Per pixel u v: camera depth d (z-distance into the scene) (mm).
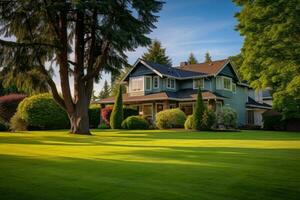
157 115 32062
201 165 7973
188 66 43344
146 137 19578
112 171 7082
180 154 10266
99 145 13625
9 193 5215
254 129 35906
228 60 39781
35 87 21547
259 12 18688
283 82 19438
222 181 6211
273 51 18406
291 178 6535
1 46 18766
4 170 7129
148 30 21797
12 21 20172
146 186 5754
